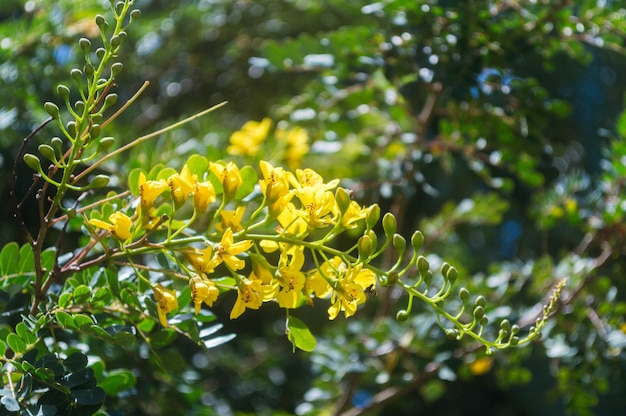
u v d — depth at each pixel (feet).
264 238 3.98
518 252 8.20
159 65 7.54
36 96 5.47
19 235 5.86
